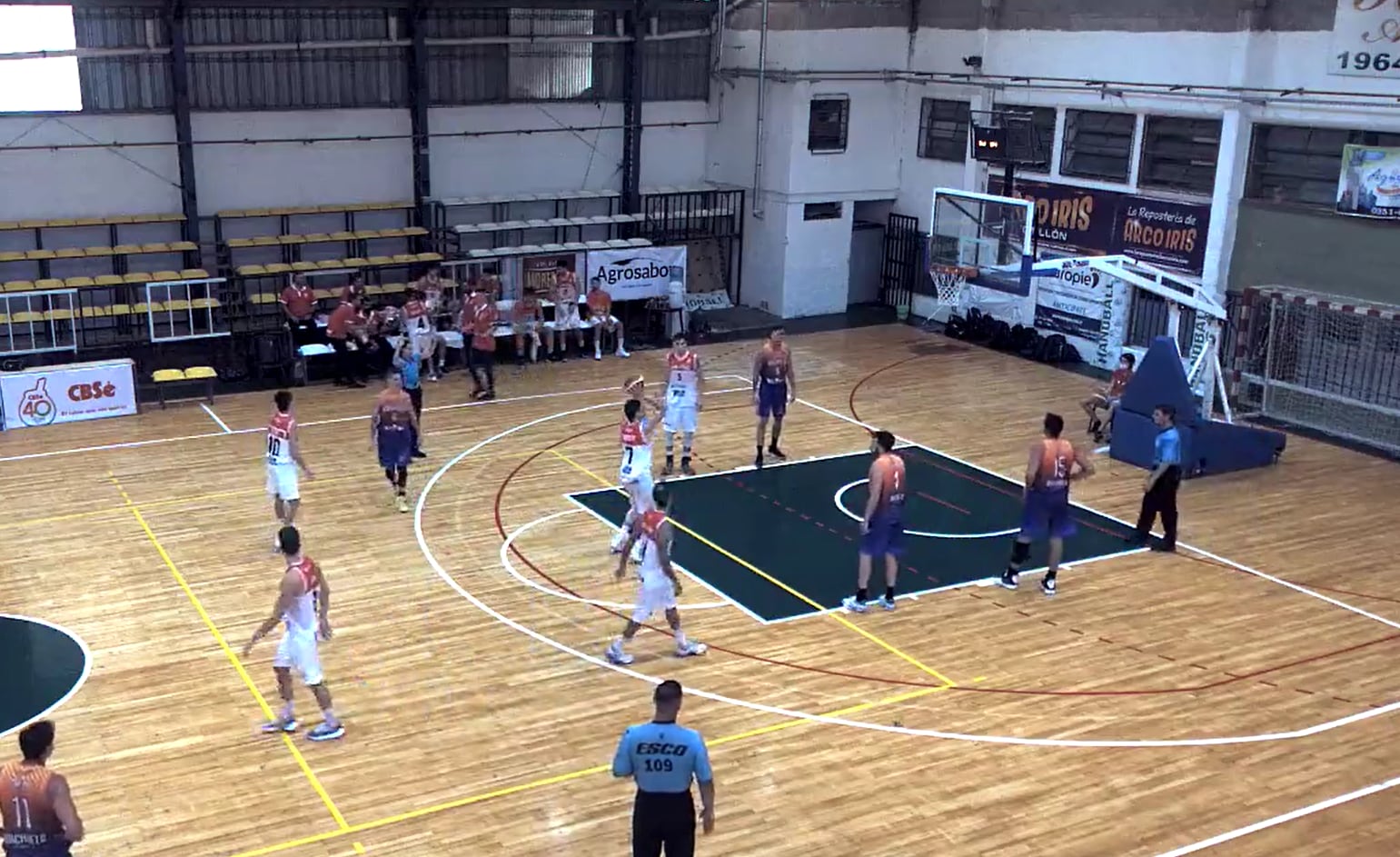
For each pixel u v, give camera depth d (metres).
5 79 21.00
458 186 25.38
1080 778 10.15
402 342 18.94
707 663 11.94
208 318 21.38
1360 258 20.16
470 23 24.73
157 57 22.11
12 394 18.45
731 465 17.62
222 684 11.36
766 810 9.58
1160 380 17.83
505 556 14.37
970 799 9.80
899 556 13.92
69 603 12.96
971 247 22.77
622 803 9.63
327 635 10.44
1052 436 13.47
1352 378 20.02
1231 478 17.84
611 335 24.31
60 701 11.00
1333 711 11.38
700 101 27.83
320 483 16.58
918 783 10.01
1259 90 20.91
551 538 14.93
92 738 10.40
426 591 13.43
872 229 28.53
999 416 20.34
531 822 9.35
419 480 16.81
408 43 24.02
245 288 22.70
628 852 9.02
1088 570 14.46
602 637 12.45
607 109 26.59
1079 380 22.81
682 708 11.09
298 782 9.83
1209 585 14.11
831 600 13.43
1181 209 22.45
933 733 10.78
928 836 9.30
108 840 9.02
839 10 25.95
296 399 20.42
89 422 19.06
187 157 22.22
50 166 21.64
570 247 24.83
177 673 11.54
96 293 22.06
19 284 20.75
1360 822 9.63
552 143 26.16
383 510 15.71
